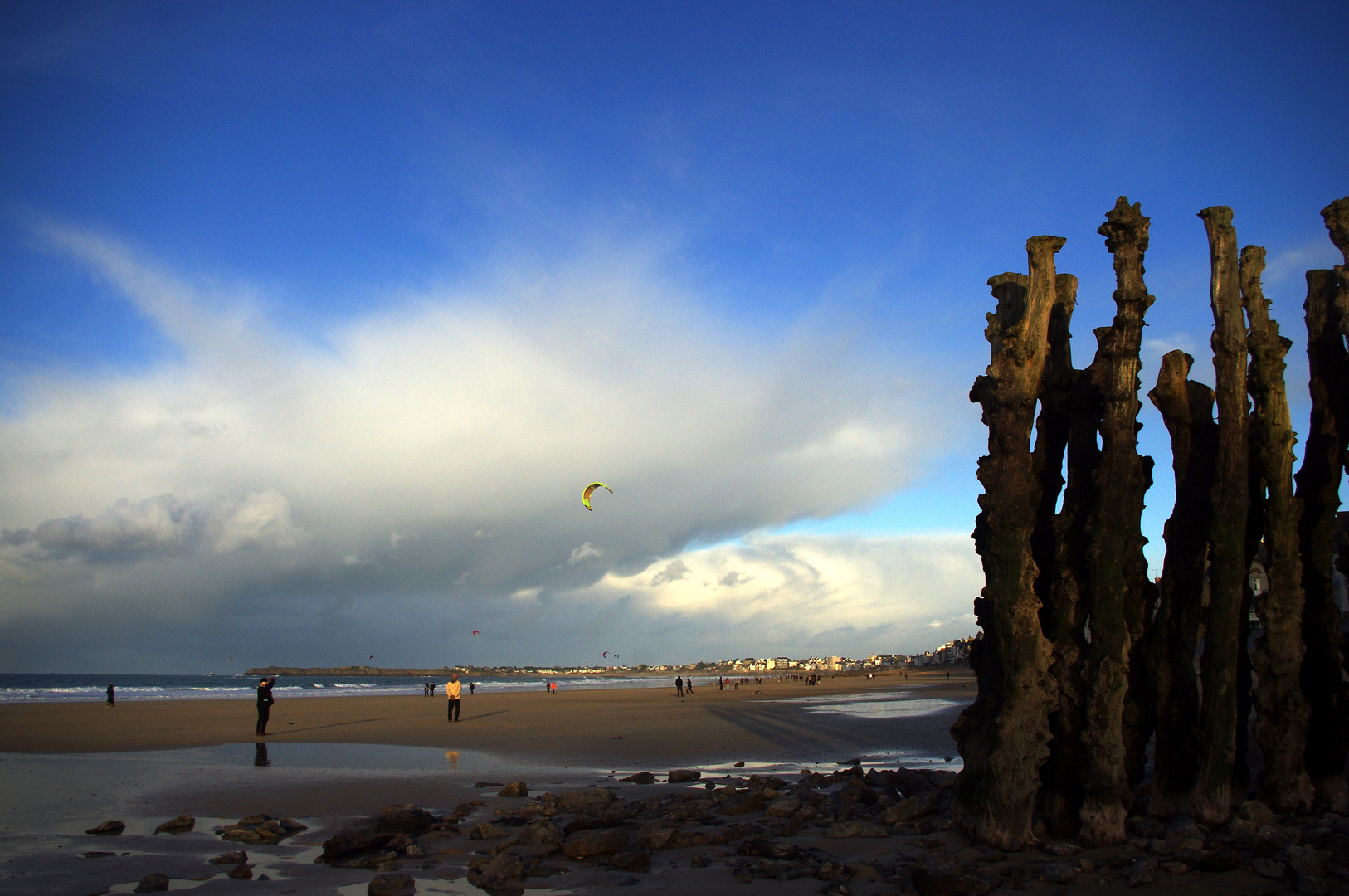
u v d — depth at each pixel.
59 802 13.27
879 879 7.40
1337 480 8.61
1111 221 8.24
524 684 181.38
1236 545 8.04
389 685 169.75
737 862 8.36
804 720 31.98
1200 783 8.00
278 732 29.06
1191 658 8.42
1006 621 7.96
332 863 9.06
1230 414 8.12
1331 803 8.24
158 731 29.50
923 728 27.20
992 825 7.91
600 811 11.30
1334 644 8.48
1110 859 7.27
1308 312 9.03
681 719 33.78
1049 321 9.33
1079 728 8.16
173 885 8.09
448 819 11.20
